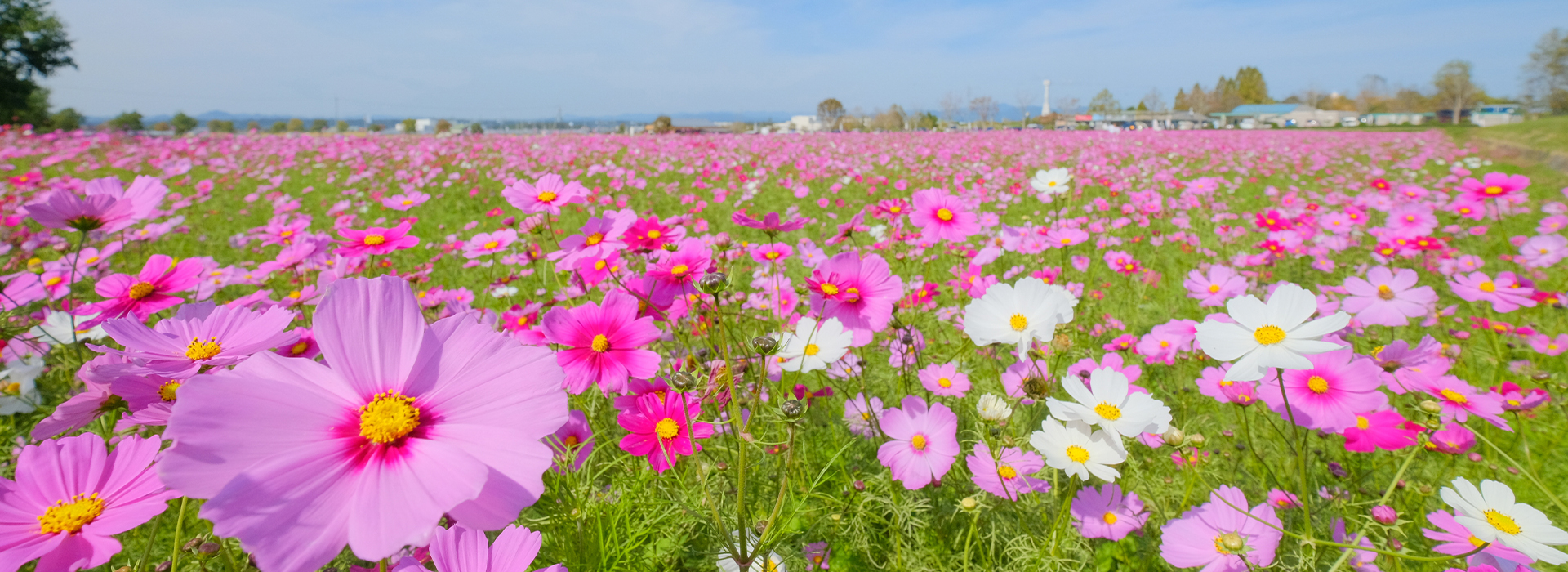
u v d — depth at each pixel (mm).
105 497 792
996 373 2281
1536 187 7355
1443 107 55562
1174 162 12289
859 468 1822
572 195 1792
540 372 659
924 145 15586
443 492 556
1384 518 1298
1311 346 1011
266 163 10352
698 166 9938
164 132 23859
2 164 8602
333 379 645
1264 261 3764
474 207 7113
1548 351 2371
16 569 701
